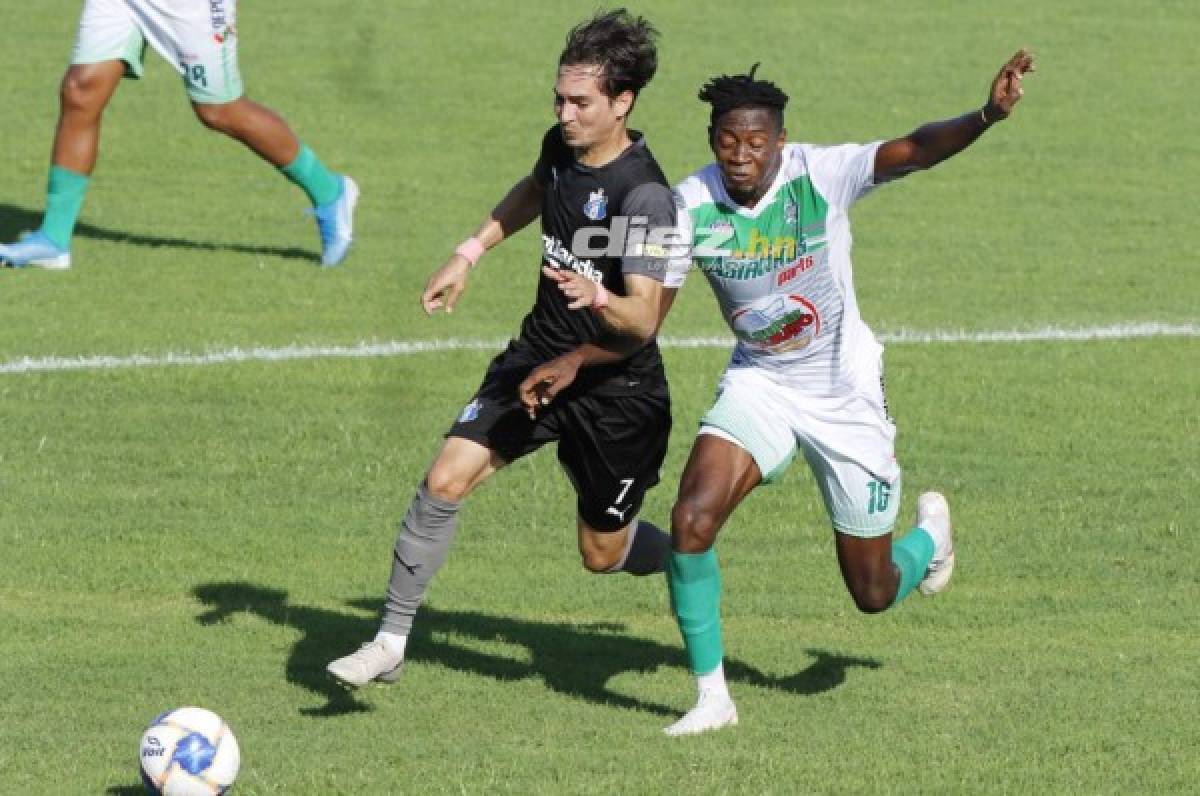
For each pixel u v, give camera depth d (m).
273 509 33.72
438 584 30.53
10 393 39.75
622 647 28.06
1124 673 26.67
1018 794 22.19
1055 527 33.38
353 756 23.20
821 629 28.77
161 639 27.64
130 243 52.38
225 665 26.62
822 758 23.27
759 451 24.47
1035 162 63.81
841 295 24.52
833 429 24.80
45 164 60.72
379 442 37.53
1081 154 64.81
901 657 27.44
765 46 76.44
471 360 43.44
